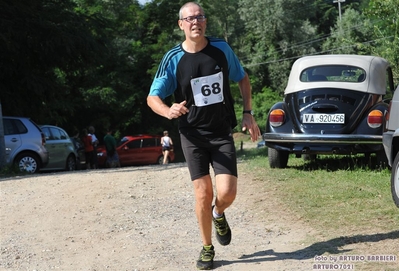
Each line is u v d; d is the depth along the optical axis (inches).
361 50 873.5
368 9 786.2
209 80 225.1
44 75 1001.5
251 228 297.6
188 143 231.3
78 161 877.2
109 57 1064.2
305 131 419.8
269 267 236.8
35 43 922.1
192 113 228.1
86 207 363.3
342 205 319.0
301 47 2628.0
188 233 301.1
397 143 332.2
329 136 412.8
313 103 422.3
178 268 246.5
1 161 656.4
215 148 230.8
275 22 2669.8
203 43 226.4
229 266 242.1
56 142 800.3
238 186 389.7
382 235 262.4
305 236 274.4
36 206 374.6
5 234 318.0
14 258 277.3
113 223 326.6
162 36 1881.2
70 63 1004.6
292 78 442.6
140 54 1823.3
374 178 384.2
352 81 427.8
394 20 770.8
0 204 389.1
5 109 950.4
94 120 1708.9
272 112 433.1
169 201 371.2
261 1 2694.4
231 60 231.6
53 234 313.3
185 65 225.8
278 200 341.7
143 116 1851.6
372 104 418.6
